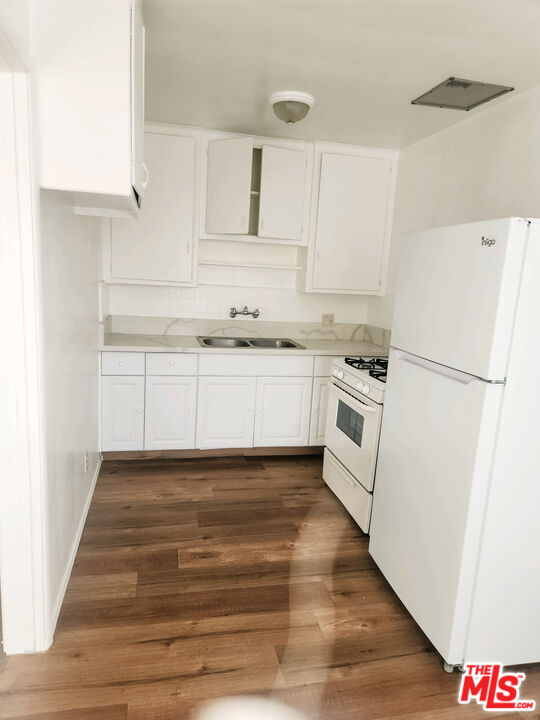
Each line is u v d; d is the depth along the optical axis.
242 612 1.99
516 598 1.70
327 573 2.28
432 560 1.80
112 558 2.29
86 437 2.65
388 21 1.83
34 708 1.50
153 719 1.49
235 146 3.26
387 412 2.18
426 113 2.77
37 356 1.53
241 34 1.98
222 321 3.84
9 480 1.58
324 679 1.68
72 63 1.50
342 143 3.49
